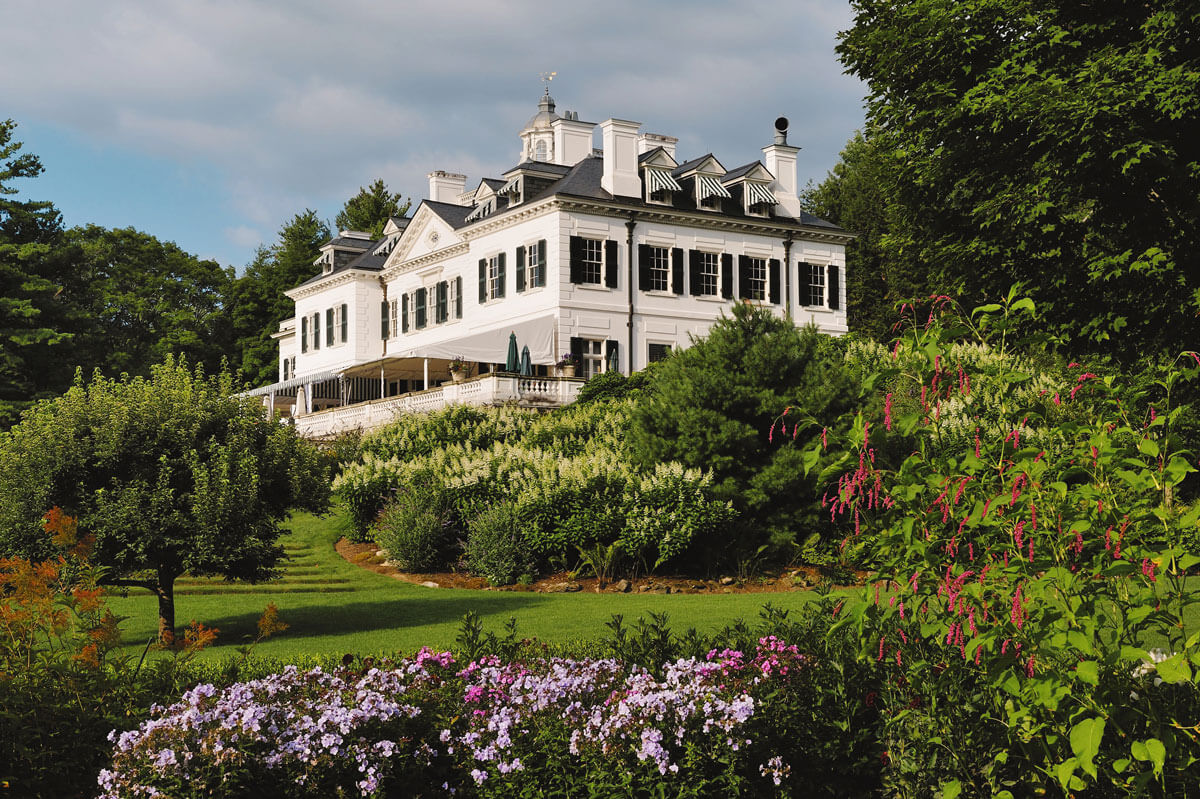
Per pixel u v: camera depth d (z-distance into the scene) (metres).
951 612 5.41
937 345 5.62
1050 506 5.13
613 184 41.50
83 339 53.72
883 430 5.65
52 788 6.46
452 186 55.28
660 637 7.91
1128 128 17.89
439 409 31.97
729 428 21.08
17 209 51.81
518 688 6.92
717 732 6.21
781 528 21.08
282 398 58.25
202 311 76.38
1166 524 4.95
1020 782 5.75
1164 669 4.57
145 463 14.29
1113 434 5.32
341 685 6.88
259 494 14.88
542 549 20.98
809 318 45.34
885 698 6.45
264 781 5.90
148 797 5.67
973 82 20.98
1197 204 18.80
